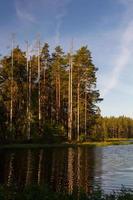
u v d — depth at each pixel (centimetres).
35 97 7006
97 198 1249
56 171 2572
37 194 1261
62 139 6456
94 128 7894
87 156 3941
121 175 2442
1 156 3600
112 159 3678
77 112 7469
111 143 6912
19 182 2048
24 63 6831
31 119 5988
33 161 3173
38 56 6619
